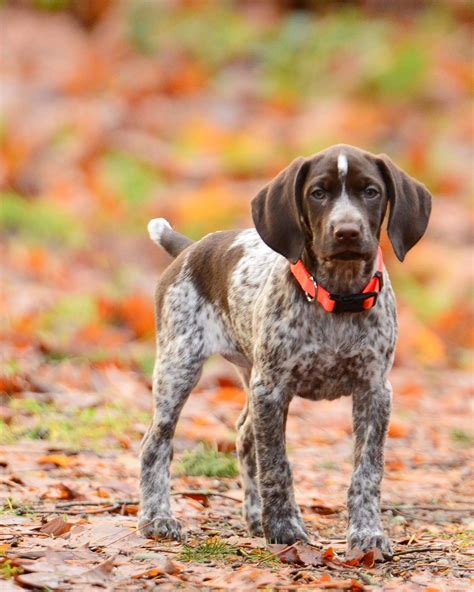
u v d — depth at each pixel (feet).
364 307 25.02
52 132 86.33
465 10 116.06
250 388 26.43
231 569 23.36
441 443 40.27
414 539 27.27
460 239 77.05
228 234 29.32
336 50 106.01
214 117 93.30
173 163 83.56
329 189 24.44
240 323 27.53
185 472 33.81
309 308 25.34
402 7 115.44
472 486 33.91
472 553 25.59
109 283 62.08
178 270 29.22
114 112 90.74
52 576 21.79
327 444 39.24
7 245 66.95
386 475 34.96
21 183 78.84
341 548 25.93
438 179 85.61
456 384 52.54
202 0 112.98
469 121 96.22
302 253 25.30
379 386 25.63
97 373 45.11
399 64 101.40
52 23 111.24
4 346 47.93
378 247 25.13
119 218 74.08
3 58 101.40
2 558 22.68
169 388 28.25
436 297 66.39
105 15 112.16
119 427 37.81
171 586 21.68
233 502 30.99
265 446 25.67
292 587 21.80
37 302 54.90
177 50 106.42
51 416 38.42
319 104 97.86
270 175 83.25
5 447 34.65
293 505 25.71
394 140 91.71
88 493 30.14
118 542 25.17
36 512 28.02
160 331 29.09
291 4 115.55
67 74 98.58
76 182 79.92
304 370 25.64
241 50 105.81
